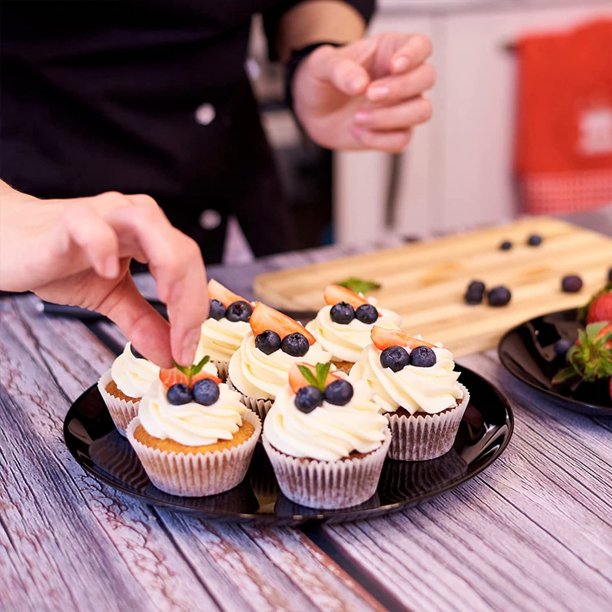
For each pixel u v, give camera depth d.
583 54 1.81
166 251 0.51
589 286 0.91
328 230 1.91
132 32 0.99
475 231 1.06
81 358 0.78
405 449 0.65
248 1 1.00
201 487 0.61
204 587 0.54
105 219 0.52
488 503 0.60
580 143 1.87
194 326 0.54
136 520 0.59
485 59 1.85
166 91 1.02
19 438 0.68
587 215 1.13
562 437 0.67
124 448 0.67
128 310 0.58
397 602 0.52
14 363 0.78
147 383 0.66
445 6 1.77
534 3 1.84
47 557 0.56
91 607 0.53
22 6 0.96
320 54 0.94
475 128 1.91
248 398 0.69
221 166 1.09
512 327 0.80
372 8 1.06
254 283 0.93
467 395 0.67
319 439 0.59
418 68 0.88
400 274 0.94
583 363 0.72
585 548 0.56
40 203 0.57
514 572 0.54
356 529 0.58
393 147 0.94
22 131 1.00
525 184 1.92
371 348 0.69
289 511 0.60
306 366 0.63
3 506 0.60
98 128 1.02
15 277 0.54
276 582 0.54
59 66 0.98
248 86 1.12
